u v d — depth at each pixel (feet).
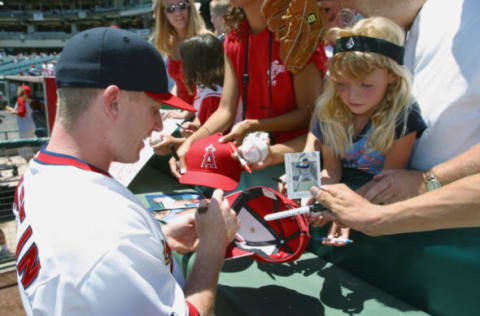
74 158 2.50
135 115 2.60
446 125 3.80
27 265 2.27
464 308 3.28
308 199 4.02
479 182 2.71
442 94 3.83
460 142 3.79
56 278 2.11
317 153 3.57
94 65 2.39
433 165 4.10
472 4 3.70
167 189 7.92
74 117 2.49
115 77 2.42
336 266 4.64
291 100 5.78
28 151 10.11
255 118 6.14
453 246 3.28
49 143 2.67
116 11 167.53
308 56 5.11
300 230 3.76
